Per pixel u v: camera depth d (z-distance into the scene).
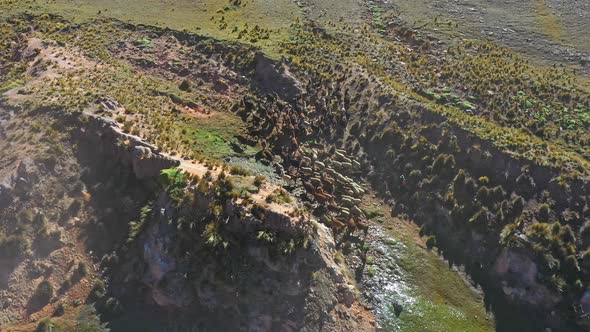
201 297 36.97
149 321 36.81
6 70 57.94
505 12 85.06
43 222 40.09
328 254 41.44
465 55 70.31
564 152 51.28
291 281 37.66
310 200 46.09
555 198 46.53
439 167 49.72
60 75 54.28
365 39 72.19
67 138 45.06
